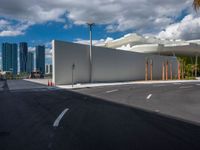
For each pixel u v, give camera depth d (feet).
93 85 107.55
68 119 31.96
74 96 63.62
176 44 244.42
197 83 128.26
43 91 80.84
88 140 21.80
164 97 60.23
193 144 20.75
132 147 19.76
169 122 30.04
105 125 28.25
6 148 19.53
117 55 147.64
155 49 244.83
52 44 109.70
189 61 271.90
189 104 47.47
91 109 41.01
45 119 32.04
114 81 144.36
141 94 68.13
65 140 21.81
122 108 42.14
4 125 28.37
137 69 167.73
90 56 124.57
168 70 208.13
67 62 114.42
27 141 21.54
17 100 54.85
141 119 32.01
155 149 19.30
